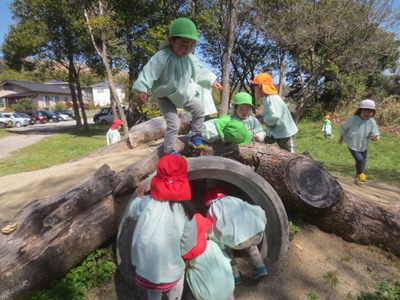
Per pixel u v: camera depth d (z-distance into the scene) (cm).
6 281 230
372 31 1152
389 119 1567
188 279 234
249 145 365
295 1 1284
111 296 260
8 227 253
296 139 1370
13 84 5400
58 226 258
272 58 2570
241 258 309
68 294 254
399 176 711
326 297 261
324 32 1219
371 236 324
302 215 355
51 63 2381
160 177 209
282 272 289
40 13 1955
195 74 312
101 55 1522
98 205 281
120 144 718
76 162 585
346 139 590
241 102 380
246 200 323
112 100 1584
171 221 202
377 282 279
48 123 3712
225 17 1655
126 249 256
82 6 1541
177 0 1781
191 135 315
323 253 315
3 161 1112
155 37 1684
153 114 1756
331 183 329
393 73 2402
